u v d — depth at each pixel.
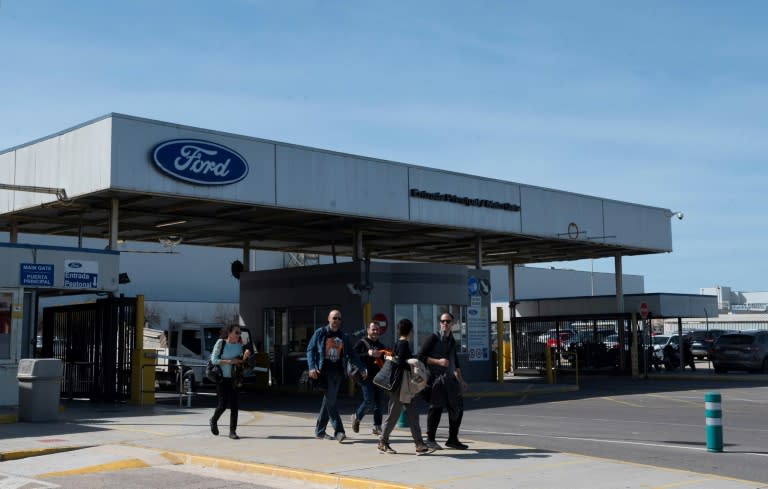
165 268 57.75
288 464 11.40
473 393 26.39
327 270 28.66
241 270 34.66
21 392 16.69
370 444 13.16
